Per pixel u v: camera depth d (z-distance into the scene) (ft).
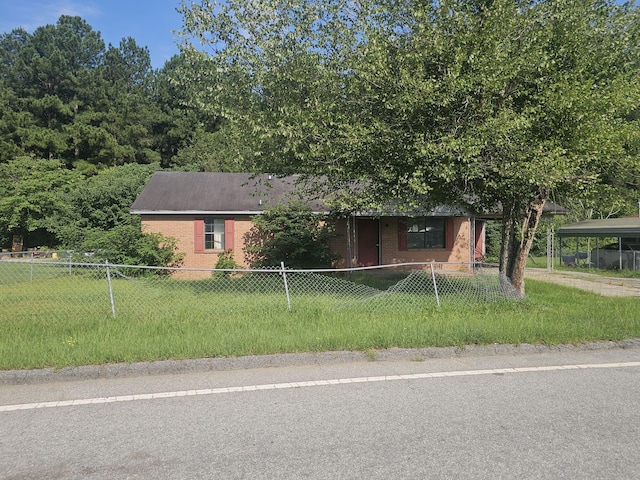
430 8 30.25
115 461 11.94
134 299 32.71
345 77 31.94
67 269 46.39
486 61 28.02
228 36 32.76
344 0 30.96
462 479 11.00
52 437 13.32
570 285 49.21
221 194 63.87
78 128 140.15
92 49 224.53
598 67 32.42
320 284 35.94
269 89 33.27
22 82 174.40
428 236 64.64
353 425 14.01
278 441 12.97
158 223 60.13
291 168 36.58
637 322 26.89
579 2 30.94
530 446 12.64
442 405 15.61
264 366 20.24
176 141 167.94
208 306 29.76
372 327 24.53
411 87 28.58
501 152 29.73
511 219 34.81
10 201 99.76
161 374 19.20
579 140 29.37
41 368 18.60
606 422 14.23
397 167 32.32
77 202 75.15
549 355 22.17
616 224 73.46
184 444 12.83
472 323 25.61
